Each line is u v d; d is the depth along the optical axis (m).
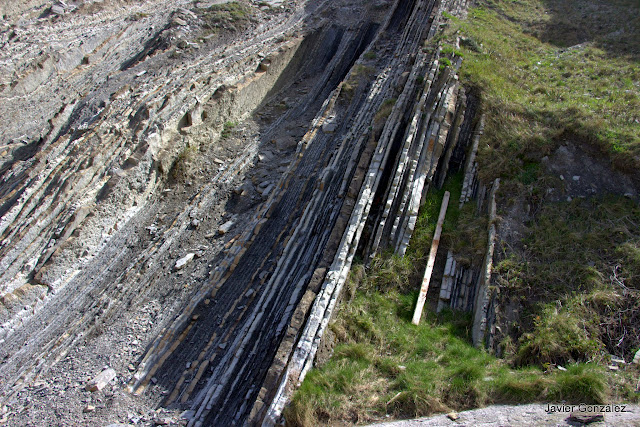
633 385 8.07
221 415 9.77
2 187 16.95
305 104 22.02
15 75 22.28
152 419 9.95
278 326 10.86
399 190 12.48
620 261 10.23
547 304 9.86
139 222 16.06
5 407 10.66
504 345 9.48
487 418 7.84
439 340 9.87
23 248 14.22
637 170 11.76
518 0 23.94
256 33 25.16
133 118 17.47
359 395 8.71
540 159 12.55
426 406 8.27
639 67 16.88
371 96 17.64
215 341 11.59
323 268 11.03
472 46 17.62
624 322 9.30
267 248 13.76
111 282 14.06
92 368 11.37
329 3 28.48
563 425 7.43
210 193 16.69
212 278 13.16
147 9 29.06
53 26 26.06
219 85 19.59
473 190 12.78
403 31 23.16
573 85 16.03
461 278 11.09
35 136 20.84
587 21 21.34
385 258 11.50
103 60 24.97
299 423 8.27
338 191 13.89
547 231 11.12
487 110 14.30
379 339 9.97
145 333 12.16
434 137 13.10
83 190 15.61
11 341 12.48
